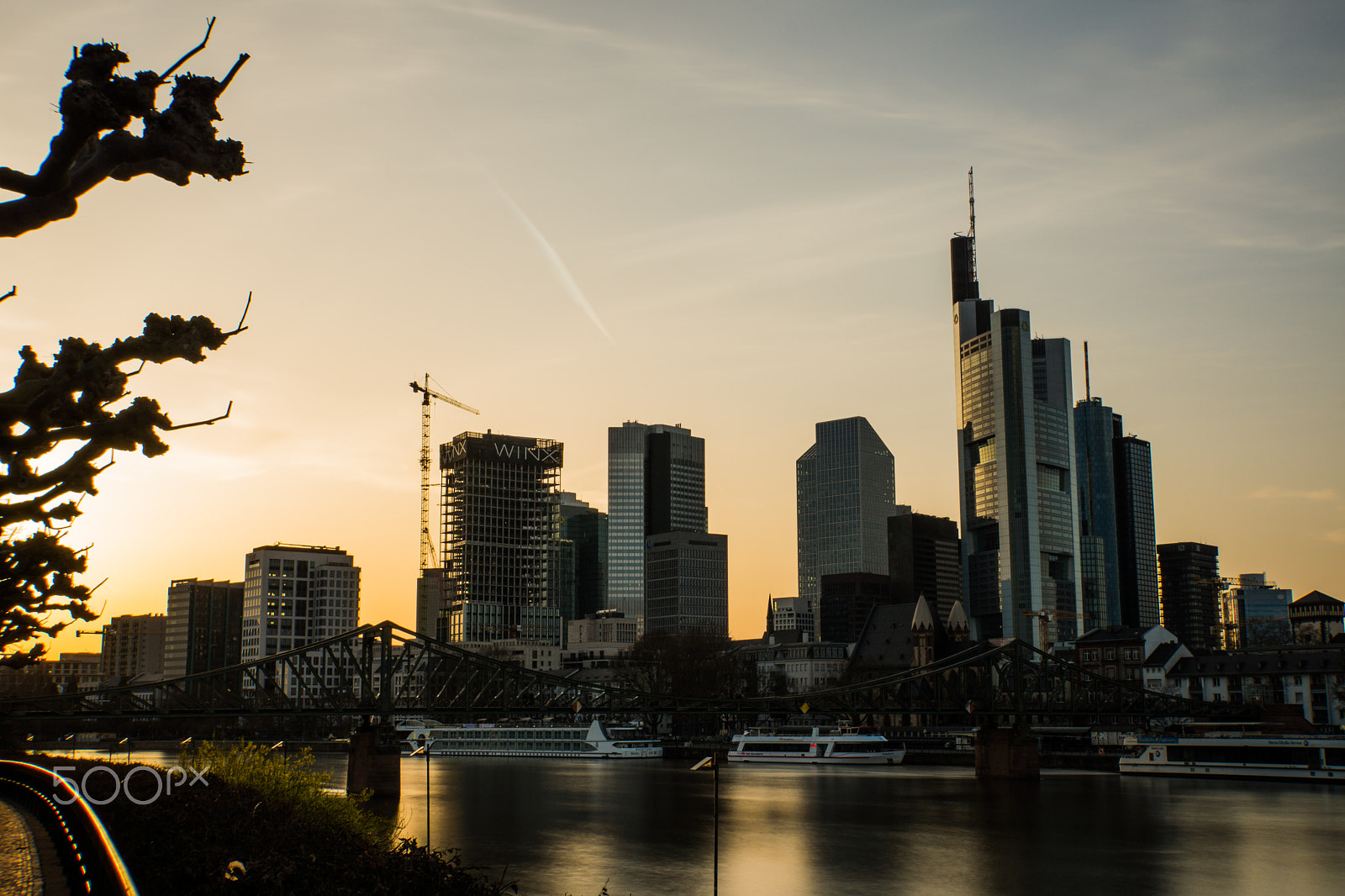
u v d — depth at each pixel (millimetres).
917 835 127625
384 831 102562
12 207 17344
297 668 173500
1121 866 109312
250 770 78500
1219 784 185000
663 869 105375
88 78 17859
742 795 169375
